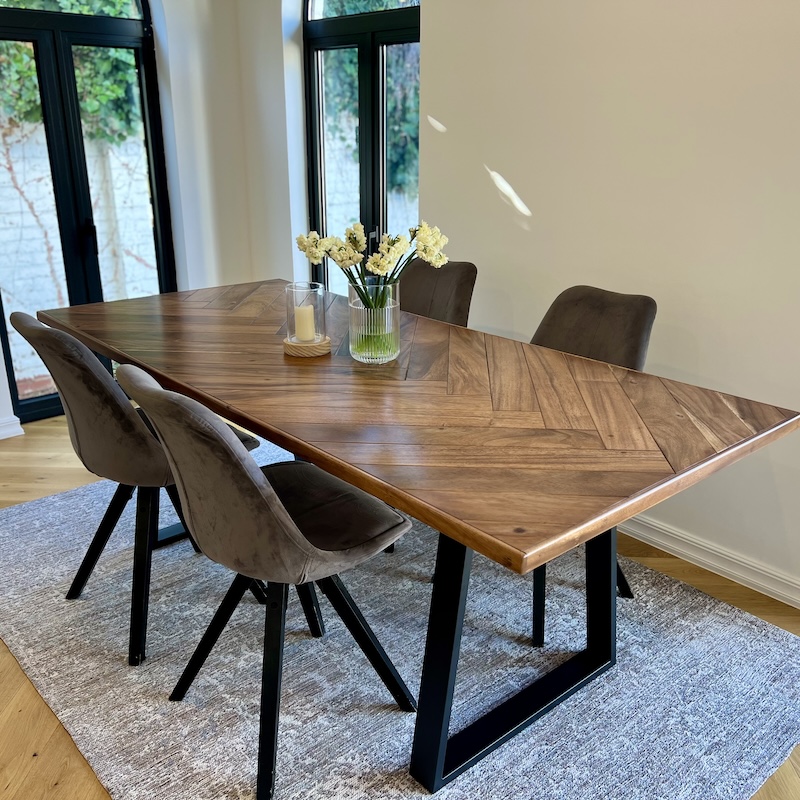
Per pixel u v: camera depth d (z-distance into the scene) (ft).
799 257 7.36
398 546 9.11
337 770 5.83
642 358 7.64
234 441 4.86
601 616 6.82
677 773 5.83
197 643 7.31
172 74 13.19
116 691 6.68
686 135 8.00
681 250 8.33
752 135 7.46
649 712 6.45
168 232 14.33
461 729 6.24
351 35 12.73
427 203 11.31
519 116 9.67
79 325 8.48
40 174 12.48
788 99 7.12
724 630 7.55
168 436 5.15
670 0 7.85
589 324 8.11
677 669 6.98
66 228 12.89
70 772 5.84
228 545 5.34
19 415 12.84
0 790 5.68
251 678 6.84
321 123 13.99
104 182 13.34
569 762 5.93
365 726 6.28
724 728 6.28
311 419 5.79
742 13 7.30
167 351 7.54
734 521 8.45
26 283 12.70
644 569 8.67
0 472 11.02
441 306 9.71
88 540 9.18
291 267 14.65
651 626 7.61
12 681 6.83
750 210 7.63
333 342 8.02
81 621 7.66
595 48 8.64
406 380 6.75
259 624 7.60
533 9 9.18
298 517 6.02
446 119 10.64
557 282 9.76
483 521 4.25
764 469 8.04
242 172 14.73
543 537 4.08
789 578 8.05
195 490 5.31
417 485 4.70
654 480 4.78
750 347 7.95
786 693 6.68
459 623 5.28
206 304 9.58
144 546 6.86
